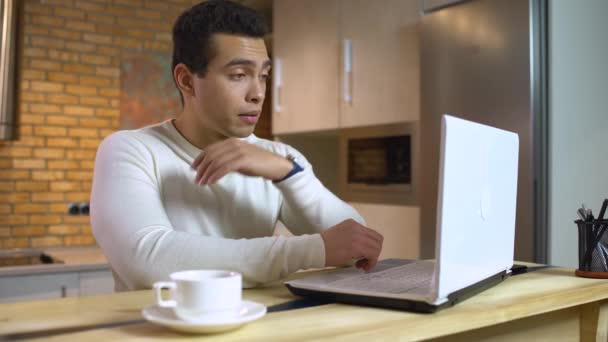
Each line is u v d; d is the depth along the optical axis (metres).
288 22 3.72
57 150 3.50
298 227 1.45
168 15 3.87
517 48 2.34
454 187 0.82
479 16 2.48
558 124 2.34
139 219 1.11
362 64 3.16
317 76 3.48
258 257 1.03
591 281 1.14
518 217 2.34
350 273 1.09
